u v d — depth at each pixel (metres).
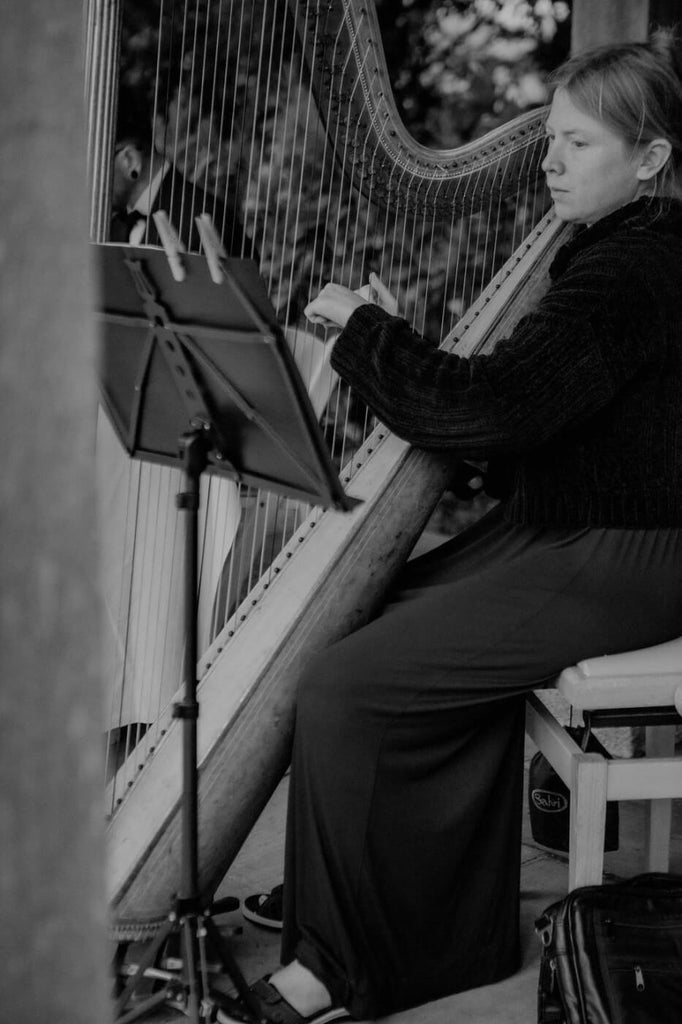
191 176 3.13
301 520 2.46
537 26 3.53
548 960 1.71
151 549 2.26
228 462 1.69
